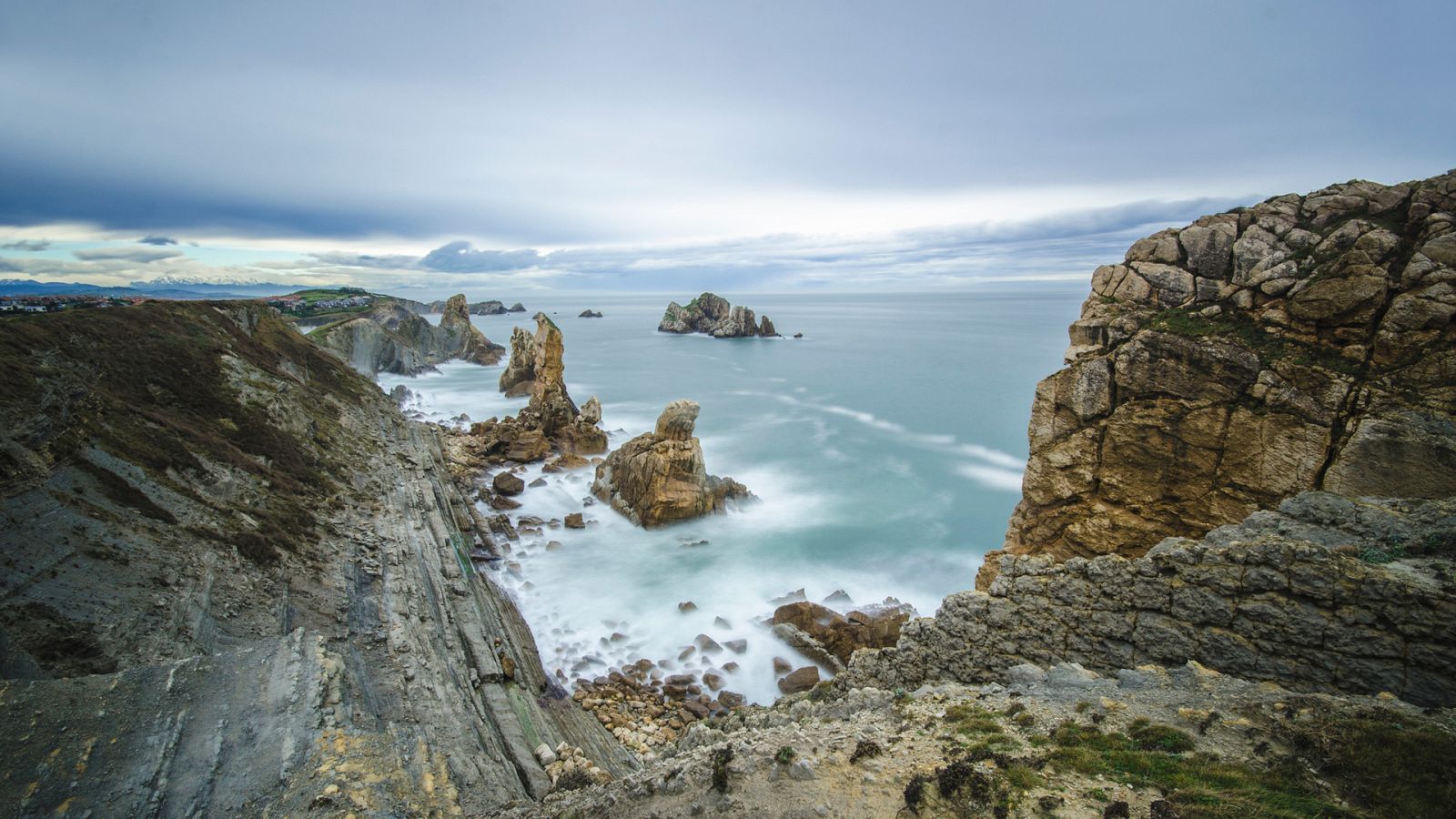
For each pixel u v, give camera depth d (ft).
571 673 89.35
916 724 37.09
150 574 64.90
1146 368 65.57
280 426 127.03
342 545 92.48
